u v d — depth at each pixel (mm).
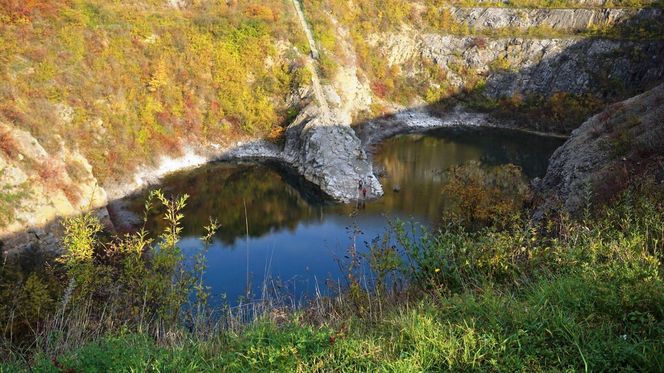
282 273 18344
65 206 21141
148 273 9906
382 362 5539
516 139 48875
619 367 5082
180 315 9836
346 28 56062
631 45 52969
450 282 9109
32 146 21906
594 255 7609
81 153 27375
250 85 41562
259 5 46594
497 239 10000
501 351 5574
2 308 9383
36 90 27500
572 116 51812
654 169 15992
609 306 5996
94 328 8406
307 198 30281
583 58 54875
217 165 36500
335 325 7496
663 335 5281
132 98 33875
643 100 25500
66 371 5695
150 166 32875
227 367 5902
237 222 25906
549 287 6816
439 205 28062
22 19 30125
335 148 35219
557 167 26984
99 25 35500
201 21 41906
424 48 60906
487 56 59594
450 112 57625
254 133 39594
